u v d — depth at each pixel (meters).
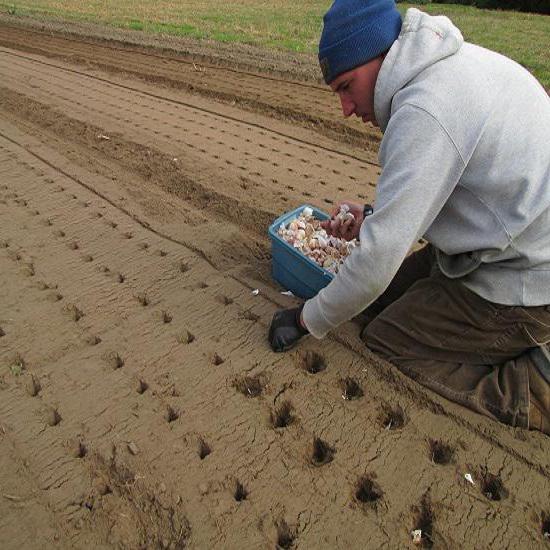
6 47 9.79
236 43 9.84
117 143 5.04
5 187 4.12
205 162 4.66
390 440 2.08
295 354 2.47
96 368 2.40
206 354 2.47
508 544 1.74
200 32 10.84
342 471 1.96
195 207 3.92
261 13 13.72
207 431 2.10
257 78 7.54
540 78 7.58
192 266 3.15
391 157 1.65
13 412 2.19
